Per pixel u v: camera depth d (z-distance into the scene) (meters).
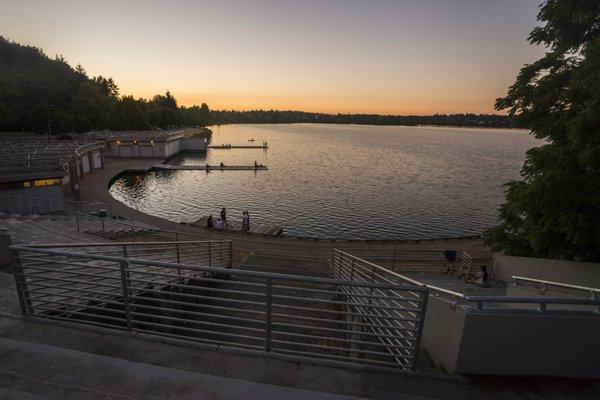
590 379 4.20
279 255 16.30
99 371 3.79
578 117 7.43
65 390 3.54
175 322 8.02
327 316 8.34
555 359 4.16
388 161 84.88
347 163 78.69
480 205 43.62
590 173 8.23
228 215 36.00
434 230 34.19
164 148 64.38
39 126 74.00
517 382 4.10
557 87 9.14
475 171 71.44
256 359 4.16
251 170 62.06
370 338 6.82
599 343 4.14
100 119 93.19
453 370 4.35
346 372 4.04
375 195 47.41
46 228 13.20
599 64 6.54
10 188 23.02
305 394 3.55
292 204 41.44
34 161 25.72
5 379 3.67
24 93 94.94
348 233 32.53
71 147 36.84
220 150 94.50
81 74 132.38
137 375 3.74
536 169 10.76
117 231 15.82
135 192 43.25
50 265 7.78
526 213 11.00
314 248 17.72
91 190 33.66
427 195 48.38
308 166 71.56
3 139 54.94
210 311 8.52
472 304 4.43
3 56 116.06
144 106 116.19
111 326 4.82
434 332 5.34
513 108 10.67
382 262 15.23
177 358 4.14
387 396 3.75
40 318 4.83
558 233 9.55
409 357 4.31
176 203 39.59
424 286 4.04
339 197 45.56
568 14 8.24
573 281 8.65
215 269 4.15
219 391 3.54
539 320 4.09
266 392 3.55
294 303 9.08
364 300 7.28
